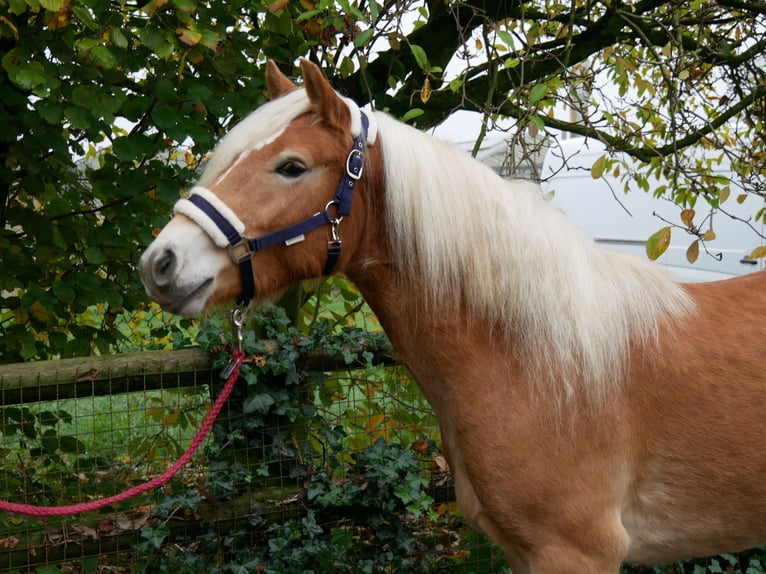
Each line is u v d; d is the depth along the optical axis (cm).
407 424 268
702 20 299
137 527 228
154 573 231
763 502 171
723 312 178
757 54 328
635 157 325
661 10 339
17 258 242
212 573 227
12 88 227
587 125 271
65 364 217
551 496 166
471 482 176
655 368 169
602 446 167
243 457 239
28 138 231
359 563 242
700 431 168
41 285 261
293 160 155
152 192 268
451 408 173
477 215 167
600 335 167
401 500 246
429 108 317
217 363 226
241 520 238
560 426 165
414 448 260
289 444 242
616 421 167
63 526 225
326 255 162
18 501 244
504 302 167
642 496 174
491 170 176
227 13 237
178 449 251
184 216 154
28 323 272
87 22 198
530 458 166
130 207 242
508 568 263
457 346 170
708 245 611
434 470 262
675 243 636
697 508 173
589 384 166
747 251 586
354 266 172
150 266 149
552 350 166
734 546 180
